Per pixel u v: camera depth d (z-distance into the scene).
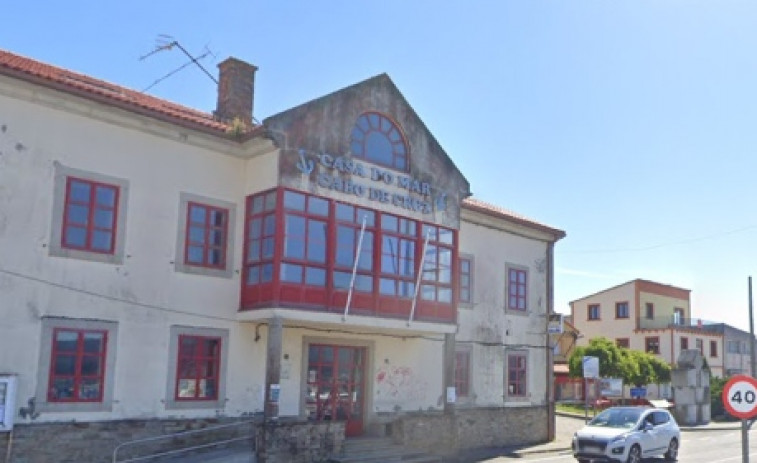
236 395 17.67
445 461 20.12
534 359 26.06
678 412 39.31
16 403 14.43
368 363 20.75
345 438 19.31
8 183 14.73
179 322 16.89
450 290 21.00
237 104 20.70
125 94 18.75
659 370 46.34
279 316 16.86
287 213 17.39
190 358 17.08
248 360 18.02
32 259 14.92
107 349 15.76
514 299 25.69
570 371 42.97
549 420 26.09
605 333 59.56
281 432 16.48
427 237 20.42
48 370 14.90
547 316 26.75
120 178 16.30
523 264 26.17
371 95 19.59
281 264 17.09
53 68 18.17
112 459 15.48
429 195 20.70
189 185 17.41
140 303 16.33
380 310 18.97
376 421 20.41
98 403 15.49
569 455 22.45
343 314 18.08
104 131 16.17
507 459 21.00
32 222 14.98
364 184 19.11
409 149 20.45
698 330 59.03
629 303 58.44
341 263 18.30
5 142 14.76
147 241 16.59
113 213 16.17
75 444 15.07
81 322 15.45
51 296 15.10
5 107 14.84
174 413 16.59
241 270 18.03
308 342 19.33
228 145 18.06
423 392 22.09
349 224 18.62
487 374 24.25
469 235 24.27
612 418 21.00
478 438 23.56
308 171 17.91
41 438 14.65
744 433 9.90
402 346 21.73
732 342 63.44
